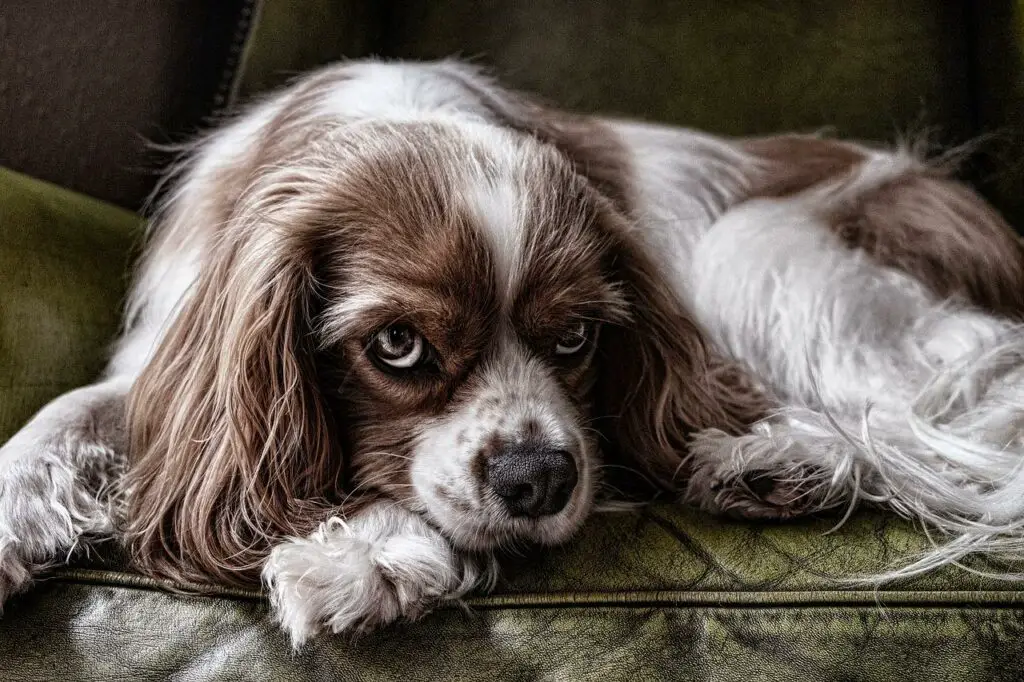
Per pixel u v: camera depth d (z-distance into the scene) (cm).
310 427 129
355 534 114
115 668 104
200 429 128
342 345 130
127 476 129
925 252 175
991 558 106
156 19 191
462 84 171
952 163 183
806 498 122
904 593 99
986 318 165
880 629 96
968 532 112
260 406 127
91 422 132
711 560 107
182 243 154
